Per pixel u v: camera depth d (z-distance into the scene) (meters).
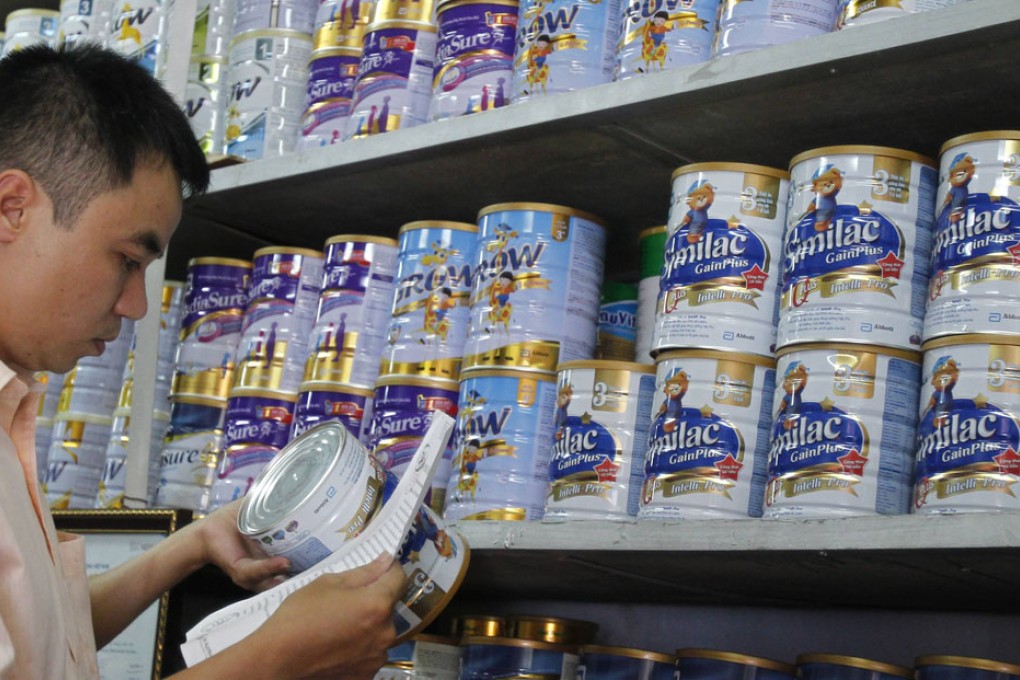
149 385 2.16
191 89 2.34
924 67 1.47
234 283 2.29
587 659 1.71
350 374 2.03
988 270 1.39
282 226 2.38
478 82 1.93
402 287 1.97
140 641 2.06
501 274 1.83
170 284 2.43
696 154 1.83
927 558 1.37
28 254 1.30
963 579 1.49
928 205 1.50
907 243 1.48
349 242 2.07
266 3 2.27
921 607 1.81
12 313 1.31
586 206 2.10
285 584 1.37
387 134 1.94
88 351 1.37
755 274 1.58
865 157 1.50
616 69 1.77
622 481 1.65
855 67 1.49
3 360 1.35
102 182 1.30
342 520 1.42
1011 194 1.40
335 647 1.31
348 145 1.99
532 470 1.76
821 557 1.44
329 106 2.15
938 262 1.44
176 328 2.42
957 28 1.37
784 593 1.81
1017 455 1.33
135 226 1.34
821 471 1.44
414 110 2.05
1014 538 1.23
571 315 1.82
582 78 1.81
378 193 2.14
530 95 1.84
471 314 1.87
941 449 1.37
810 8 1.60
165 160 1.35
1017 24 1.34
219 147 2.31
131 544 2.10
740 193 1.60
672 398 1.58
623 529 1.53
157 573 1.70
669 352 1.60
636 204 2.06
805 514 1.43
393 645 1.38
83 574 1.50
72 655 1.36
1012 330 1.36
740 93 1.59
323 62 2.18
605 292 1.98
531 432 1.78
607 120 1.72
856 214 1.49
